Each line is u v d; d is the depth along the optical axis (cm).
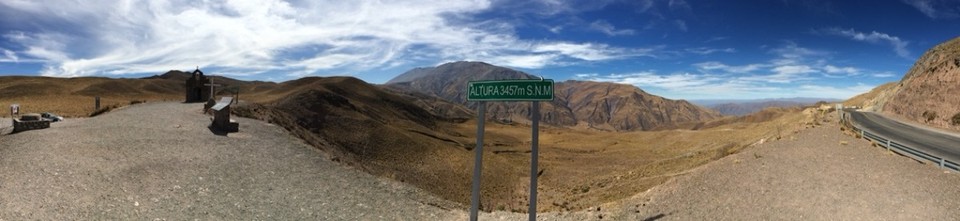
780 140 2731
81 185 1080
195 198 1096
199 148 1764
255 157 1695
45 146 1583
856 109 7444
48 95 7606
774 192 1387
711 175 1677
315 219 1052
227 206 1066
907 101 5506
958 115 4112
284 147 2009
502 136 9119
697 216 1177
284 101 5928
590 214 1234
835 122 3953
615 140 8531
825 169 1739
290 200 1184
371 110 8300
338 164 1814
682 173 2130
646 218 1173
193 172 1352
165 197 1070
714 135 6488
